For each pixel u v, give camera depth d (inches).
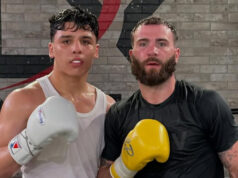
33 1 136.2
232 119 46.5
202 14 136.8
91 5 136.6
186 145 45.6
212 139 46.3
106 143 53.1
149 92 48.4
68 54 50.1
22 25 136.7
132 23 137.0
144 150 44.1
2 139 47.5
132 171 46.9
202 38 137.3
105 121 53.4
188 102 47.2
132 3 136.6
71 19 49.7
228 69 137.9
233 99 138.1
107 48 137.6
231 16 136.8
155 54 45.9
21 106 49.4
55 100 45.5
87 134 54.2
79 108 55.0
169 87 48.3
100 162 54.8
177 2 136.5
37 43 137.2
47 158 50.3
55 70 54.1
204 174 45.7
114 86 138.3
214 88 138.3
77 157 52.4
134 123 48.9
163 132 45.4
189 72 138.0
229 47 137.4
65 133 44.2
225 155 45.4
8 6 135.9
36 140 42.8
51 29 52.2
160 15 136.9
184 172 45.4
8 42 136.6
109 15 136.7
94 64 137.6
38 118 43.3
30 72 137.3
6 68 137.2
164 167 46.3
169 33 47.7
